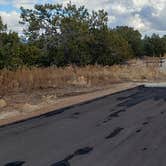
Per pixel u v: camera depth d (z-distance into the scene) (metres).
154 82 31.03
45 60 39.75
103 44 41.50
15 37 32.94
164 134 11.52
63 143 10.67
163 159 8.93
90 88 26.11
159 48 86.25
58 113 15.80
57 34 41.34
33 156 9.42
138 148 9.95
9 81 24.67
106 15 42.91
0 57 30.61
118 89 24.86
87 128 12.63
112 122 13.56
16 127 13.05
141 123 13.31
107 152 9.62
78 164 8.70
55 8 41.69
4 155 9.55
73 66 36.84
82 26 41.03
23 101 20.11
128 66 39.50
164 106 17.17
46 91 24.17
